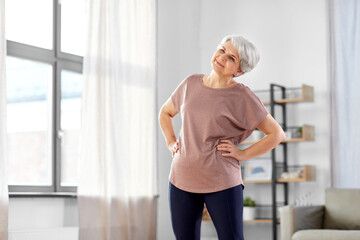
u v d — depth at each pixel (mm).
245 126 2268
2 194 3781
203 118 2205
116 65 4961
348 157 5305
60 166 4688
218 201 2197
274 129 2318
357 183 5250
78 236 4480
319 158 5484
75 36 5000
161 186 5688
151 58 5355
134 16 5195
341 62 5406
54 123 4676
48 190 4566
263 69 5910
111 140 4793
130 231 4934
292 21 5773
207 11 6277
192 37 6199
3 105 3859
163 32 5844
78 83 5102
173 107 2449
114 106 4891
